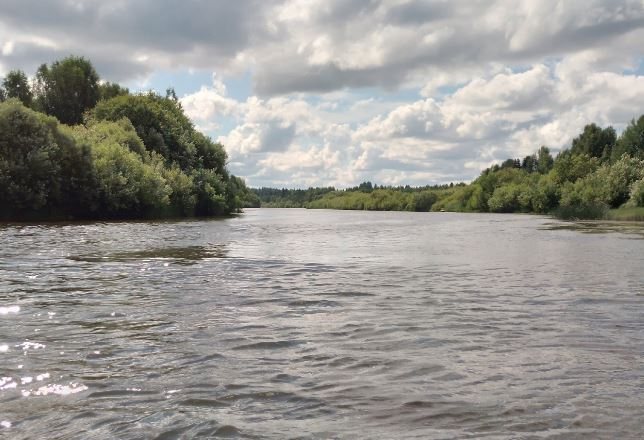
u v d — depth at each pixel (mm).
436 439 4148
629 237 30453
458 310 9258
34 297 10391
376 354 6523
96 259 17312
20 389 5277
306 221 61469
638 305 9734
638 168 80500
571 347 6836
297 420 4535
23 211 50125
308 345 6934
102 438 4168
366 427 4387
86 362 6180
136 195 57875
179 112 89312
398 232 37312
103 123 69625
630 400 4973
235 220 59875
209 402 4953
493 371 5855
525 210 114312
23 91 83750
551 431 4293
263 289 11539
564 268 15680
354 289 11586
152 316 8688
